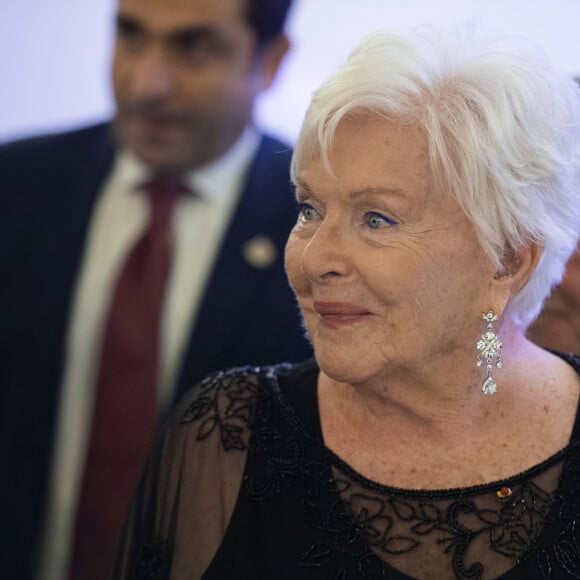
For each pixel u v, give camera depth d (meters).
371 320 5.50
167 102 9.30
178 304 9.58
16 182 10.07
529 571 5.60
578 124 5.51
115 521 9.24
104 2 12.79
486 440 5.82
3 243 9.84
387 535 5.71
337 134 5.33
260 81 9.90
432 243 5.34
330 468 5.91
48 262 9.71
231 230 9.57
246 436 6.14
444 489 5.73
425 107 5.23
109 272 9.69
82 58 12.89
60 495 9.48
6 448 9.45
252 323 9.35
